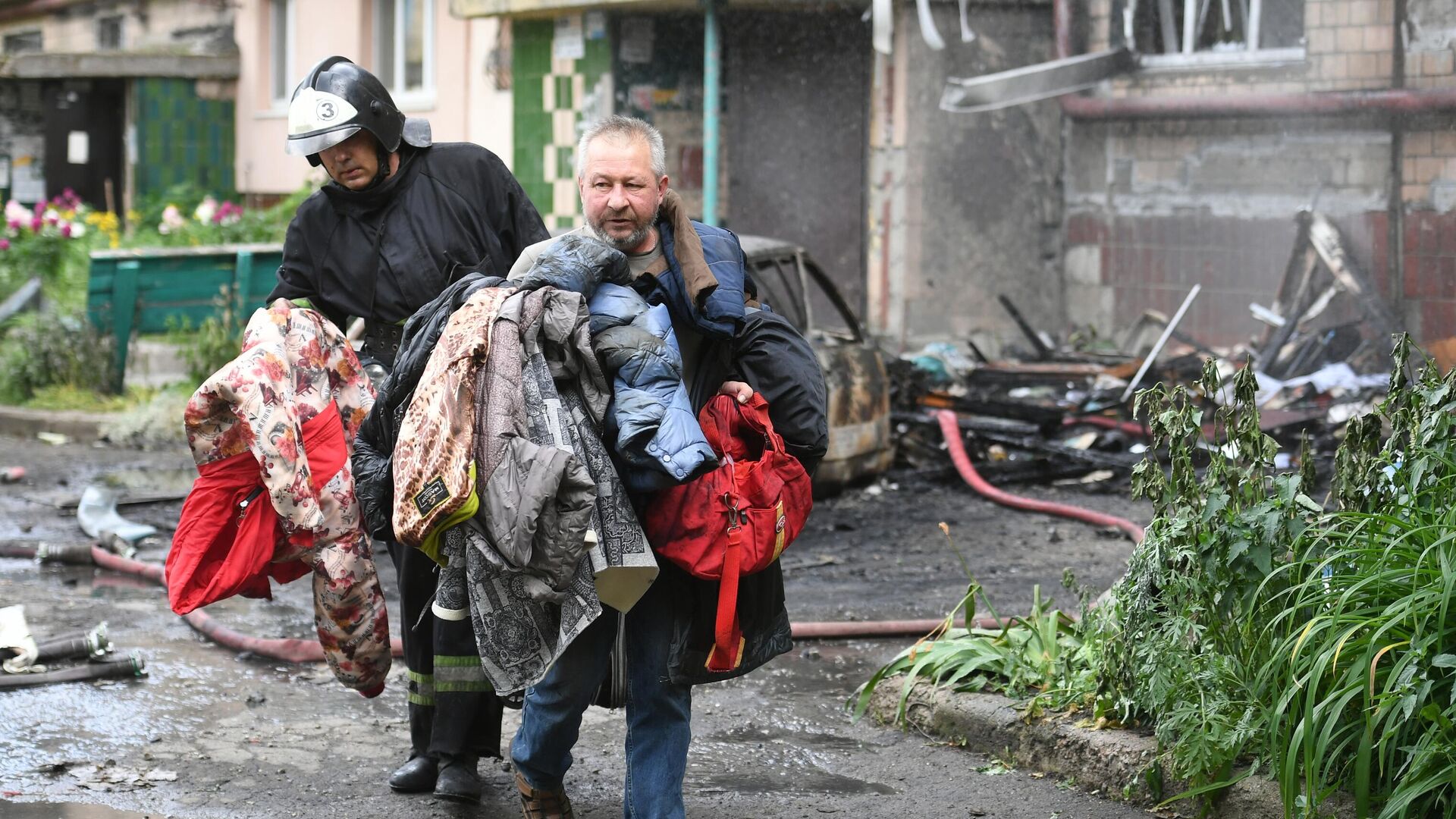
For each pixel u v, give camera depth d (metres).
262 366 4.52
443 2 18.22
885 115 15.73
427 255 5.03
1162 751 4.71
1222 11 15.10
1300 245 14.07
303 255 5.13
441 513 3.73
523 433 3.77
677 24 16.31
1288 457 10.85
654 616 4.04
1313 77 14.38
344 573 4.62
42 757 5.18
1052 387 13.83
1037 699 5.30
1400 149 13.80
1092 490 10.98
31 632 6.87
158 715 5.69
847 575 8.34
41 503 10.30
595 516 3.80
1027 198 16.33
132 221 21.16
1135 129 15.76
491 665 3.85
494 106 17.52
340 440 4.68
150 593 7.77
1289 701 4.36
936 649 5.80
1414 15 13.71
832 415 10.31
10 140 23.94
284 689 6.10
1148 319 15.56
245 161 22.91
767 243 10.16
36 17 27.48
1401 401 4.80
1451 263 13.54
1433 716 4.01
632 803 4.09
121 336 14.33
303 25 21.16
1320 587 4.50
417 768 4.92
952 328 16.09
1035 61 16.16
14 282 18.31
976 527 9.66
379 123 4.91
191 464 12.01
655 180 4.07
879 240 15.86
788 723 5.75
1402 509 4.64
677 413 3.80
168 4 24.05
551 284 3.93
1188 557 4.82
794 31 16.03
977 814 4.75
